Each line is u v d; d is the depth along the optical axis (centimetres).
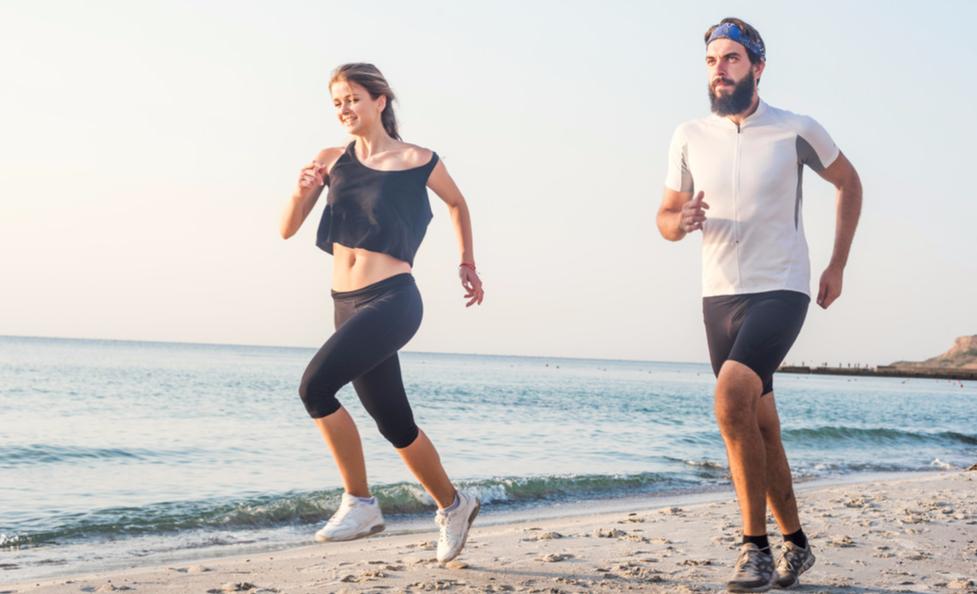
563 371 11581
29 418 1825
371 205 352
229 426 1752
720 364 350
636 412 2739
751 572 334
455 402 2984
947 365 16738
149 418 1902
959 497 803
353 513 353
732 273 341
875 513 654
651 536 558
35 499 912
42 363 5488
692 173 358
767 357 326
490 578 399
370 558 497
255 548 668
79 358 7219
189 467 1193
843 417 3206
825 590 369
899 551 480
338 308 362
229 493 969
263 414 2073
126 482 1049
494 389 4184
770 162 338
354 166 362
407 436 370
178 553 645
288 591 380
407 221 356
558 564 437
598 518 755
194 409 2178
